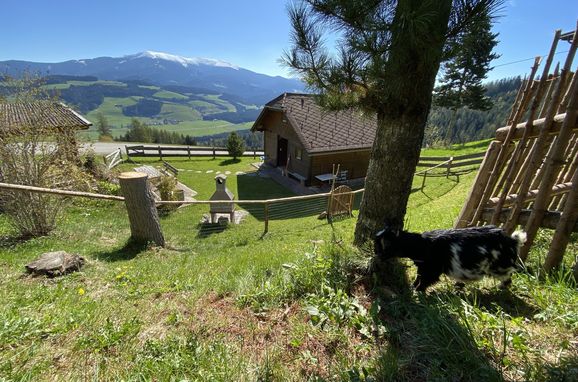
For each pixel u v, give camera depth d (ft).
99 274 14.93
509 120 15.25
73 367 7.31
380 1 8.86
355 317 8.77
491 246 9.87
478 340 7.29
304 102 68.39
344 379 6.66
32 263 14.93
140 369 7.15
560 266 10.83
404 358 7.14
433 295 10.28
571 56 11.11
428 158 74.38
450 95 104.17
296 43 10.86
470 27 8.71
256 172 73.56
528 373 6.20
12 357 7.45
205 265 17.17
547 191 11.52
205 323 9.25
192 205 50.19
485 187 14.97
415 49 8.67
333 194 39.24
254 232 34.96
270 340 8.34
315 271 11.35
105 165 54.60
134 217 22.12
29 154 24.64
